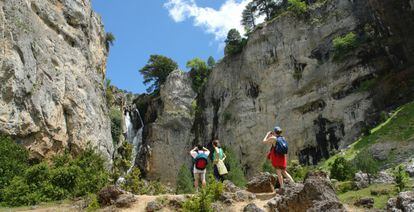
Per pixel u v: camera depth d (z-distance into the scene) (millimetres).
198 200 13109
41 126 31547
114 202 14836
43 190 19500
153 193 26250
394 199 11711
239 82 60719
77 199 17953
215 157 16469
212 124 64062
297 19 55844
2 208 17172
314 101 50469
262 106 56094
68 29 40906
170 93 70688
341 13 52031
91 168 24438
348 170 22047
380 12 44188
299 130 50906
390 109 39656
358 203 13492
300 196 11188
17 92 29625
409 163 23188
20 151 25312
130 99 78562
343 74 48219
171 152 66062
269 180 15047
